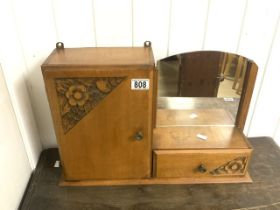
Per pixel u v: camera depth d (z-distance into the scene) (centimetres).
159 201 70
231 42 82
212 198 72
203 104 88
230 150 73
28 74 81
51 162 87
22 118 76
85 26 76
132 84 60
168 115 89
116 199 71
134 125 66
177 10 76
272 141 99
